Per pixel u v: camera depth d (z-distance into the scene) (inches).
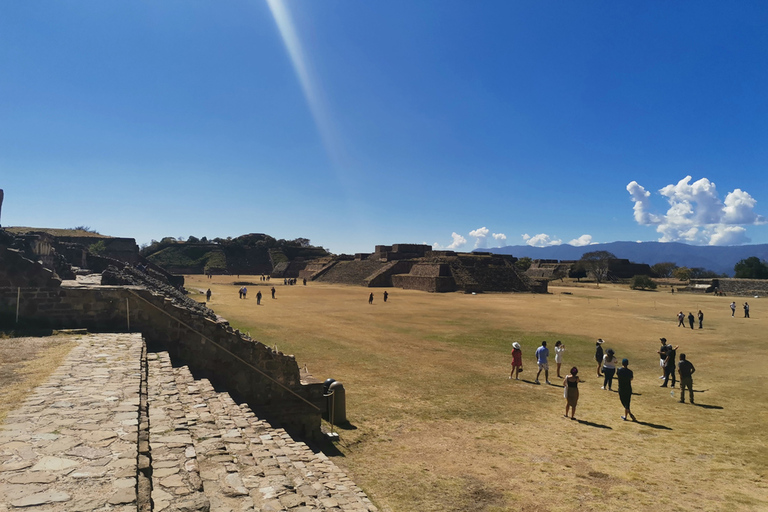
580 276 5103.3
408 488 376.8
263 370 544.7
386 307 1935.3
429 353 968.9
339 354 917.8
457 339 1154.7
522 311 1895.9
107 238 3277.6
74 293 545.6
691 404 645.9
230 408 382.9
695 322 1626.5
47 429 241.9
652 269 5615.2
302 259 5836.6
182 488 199.6
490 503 352.2
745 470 415.2
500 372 826.2
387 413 580.4
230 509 200.7
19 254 545.6
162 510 179.5
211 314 965.8
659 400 668.7
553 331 1331.2
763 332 1382.9
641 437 506.9
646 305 2329.0
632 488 378.6
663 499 357.7
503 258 3890.3
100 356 418.9
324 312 1675.7
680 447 474.9
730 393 705.6
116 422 257.6
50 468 196.4
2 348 437.7
